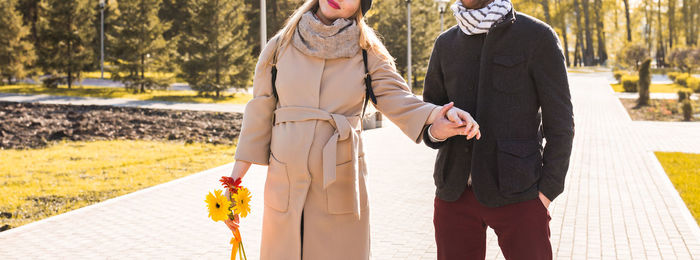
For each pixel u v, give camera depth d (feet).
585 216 20.33
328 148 8.34
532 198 8.84
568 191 24.56
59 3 98.48
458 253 9.61
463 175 9.27
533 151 8.86
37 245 17.29
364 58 8.70
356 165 8.50
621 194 23.93
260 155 9.02
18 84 107.34
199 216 20.57
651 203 22.26
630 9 261.03
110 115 57.16
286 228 8.68
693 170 29.94
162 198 23.44
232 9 92.22
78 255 16.33
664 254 16.08
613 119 58.85
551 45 8.65
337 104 8.52
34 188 26.27
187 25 93.04
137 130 47.14
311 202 8.61
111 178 28.86
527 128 8.89
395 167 30.22
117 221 19.94
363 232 8.86
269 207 8.88
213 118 56.70
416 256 16.03
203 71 87.51
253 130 9.00
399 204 22.15
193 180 27.12
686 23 240.32
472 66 9.20
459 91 9.34
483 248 9.68
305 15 8.63
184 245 17.25
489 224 9.25
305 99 8.55
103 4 122.93
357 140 8.64
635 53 166.40
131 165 32.40
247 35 118.83
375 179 27.04
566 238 17.71
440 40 9.73
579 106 74.13
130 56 93.25
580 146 39.14
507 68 8.79
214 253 16.49
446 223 9.65
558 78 8.63
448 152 9.39
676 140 42.98
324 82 8.54
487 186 8.94
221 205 8.52
